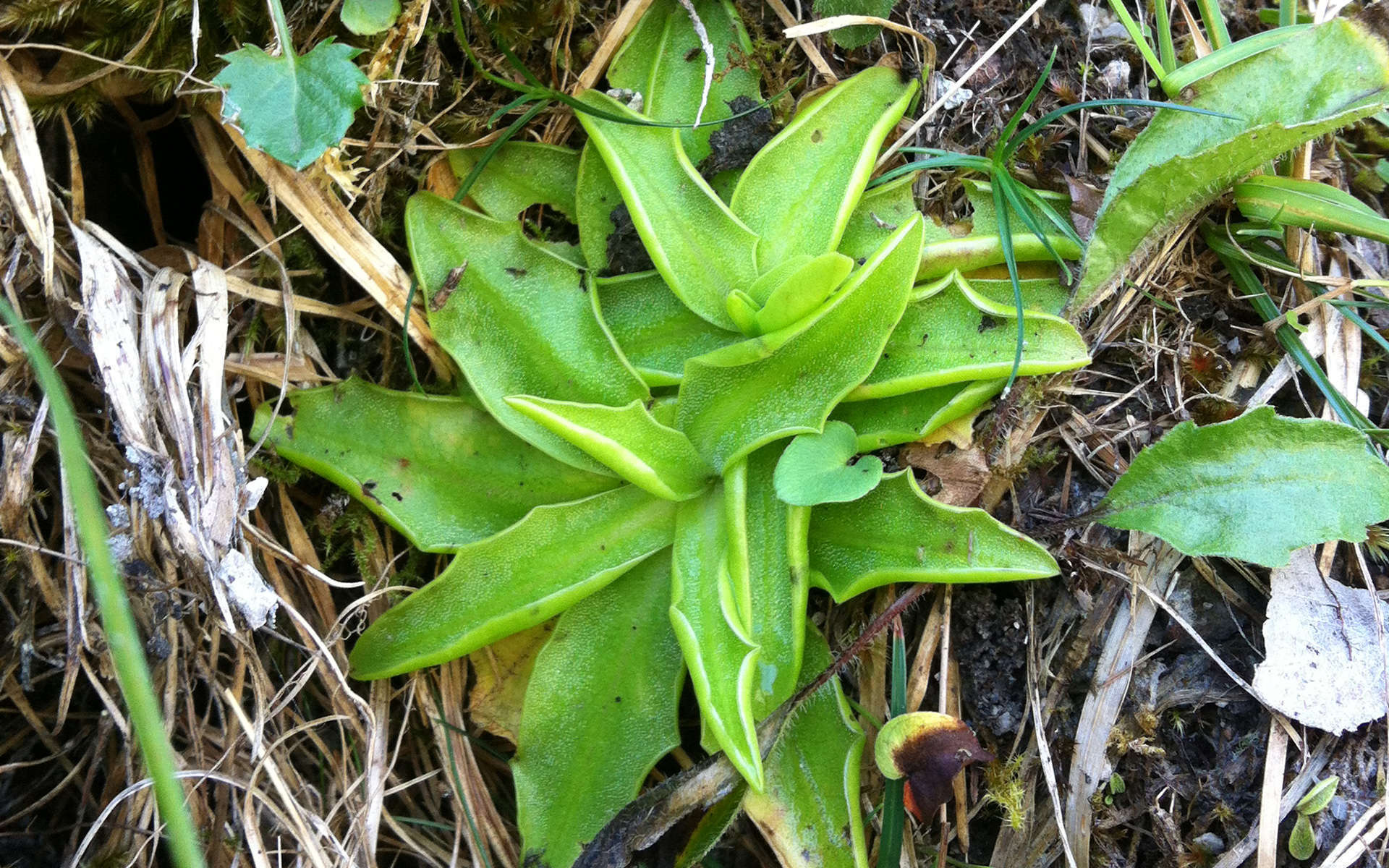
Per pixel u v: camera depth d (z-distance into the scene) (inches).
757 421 7.4
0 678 7.5
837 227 7.3
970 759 7.2
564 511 7.5
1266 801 7.4
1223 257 8.0
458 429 7.8
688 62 7.8
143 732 5.4
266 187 7.8
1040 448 7.9
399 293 7.7
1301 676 7.5
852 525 7.4
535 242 7.7
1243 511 7.2
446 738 7.9
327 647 7.4
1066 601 7.8
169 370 7.2
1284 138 7.2
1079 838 7.6
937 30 8.2
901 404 7.5
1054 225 7.8
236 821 7.5
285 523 8.0
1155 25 8.5
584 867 7.1
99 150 8.2
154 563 7.4
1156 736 7.7
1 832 7.7
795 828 7.3
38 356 6.1
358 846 7.5
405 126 7.6
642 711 7.6
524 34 7.8
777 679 7.2
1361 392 7.9
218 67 7.6
